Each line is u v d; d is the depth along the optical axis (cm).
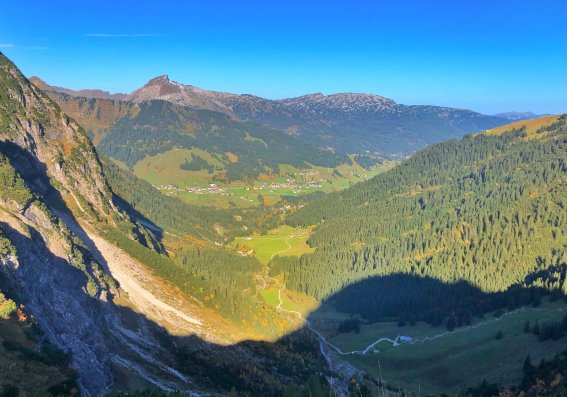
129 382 8588
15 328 6141
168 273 14900
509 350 14650
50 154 16012
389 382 14950
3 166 10644
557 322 14725
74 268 10338
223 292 16038
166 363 10538
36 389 5416
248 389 11325
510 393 11825
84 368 7419
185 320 12938
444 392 13988
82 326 8556
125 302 11900
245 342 13888
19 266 7775
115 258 13738
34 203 10488
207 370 11275
